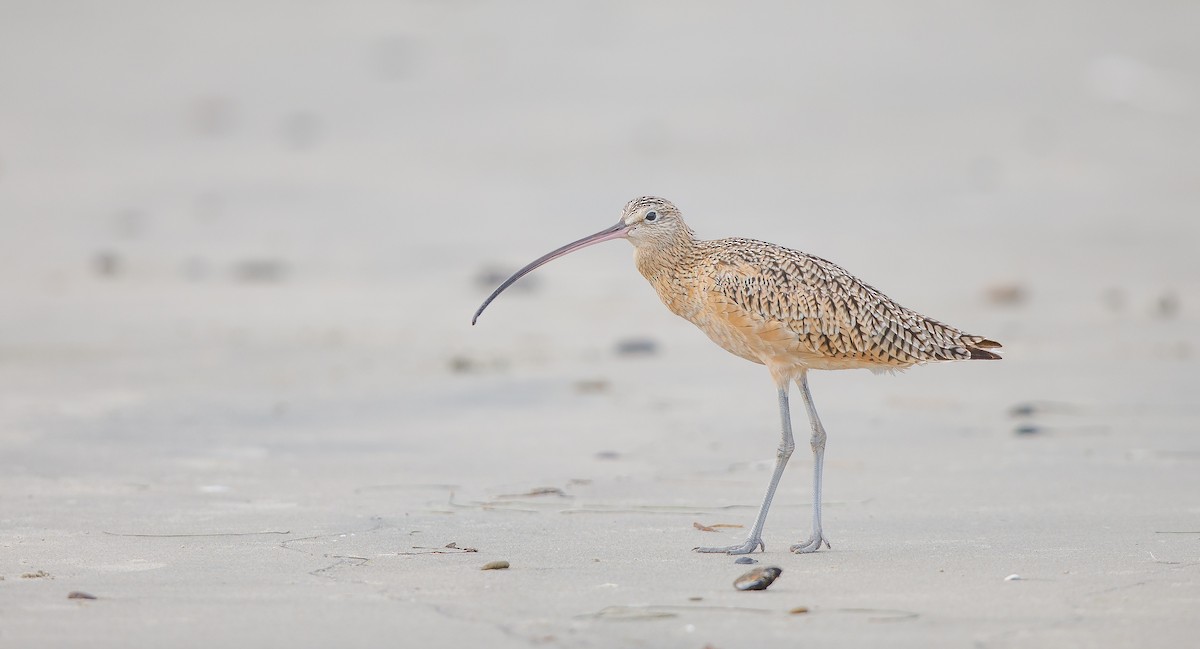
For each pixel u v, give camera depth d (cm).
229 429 1295
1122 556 848
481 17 4219
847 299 938
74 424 1300
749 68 3738
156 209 2720
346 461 1169
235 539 904
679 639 688
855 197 2770
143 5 4450
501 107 3441
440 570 825
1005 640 683
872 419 1354
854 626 707
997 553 863
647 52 3878
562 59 3825
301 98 3553
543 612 734
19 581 798
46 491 1045
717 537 921
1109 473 1108
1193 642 678
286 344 1741
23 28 4219
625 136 3192
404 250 2433
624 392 1481
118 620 721
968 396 1462
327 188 2866
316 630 704
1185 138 3228
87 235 2523
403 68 3762
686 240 1023
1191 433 1259
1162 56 3812
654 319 1950
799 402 1444
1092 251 2392
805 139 3183
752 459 1184
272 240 2503
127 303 2028
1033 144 3180
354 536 914
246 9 4381
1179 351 1686
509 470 1136
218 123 3381
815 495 909
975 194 2800
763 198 2748
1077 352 1695
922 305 2003
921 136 3228
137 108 3506
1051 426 1305
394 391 1471
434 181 2906
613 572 822
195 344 1734
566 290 2169
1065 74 3700
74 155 3127
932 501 1027
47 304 2006
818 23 4141
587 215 2664
